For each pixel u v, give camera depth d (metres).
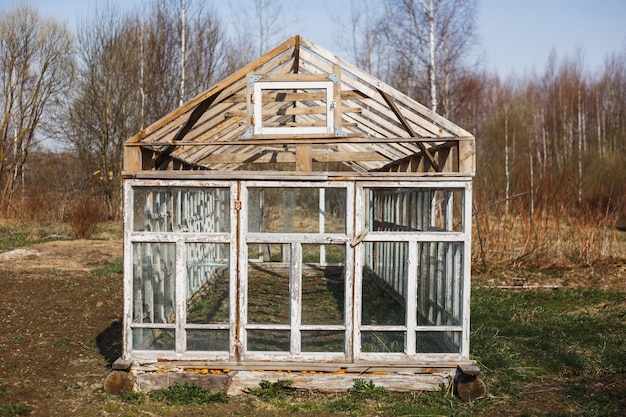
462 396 5.74
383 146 8.20
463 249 5.93
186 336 5.97
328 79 5.97
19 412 5.34
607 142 30.70
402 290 9.85
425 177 5.88
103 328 8.64
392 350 6.19
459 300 6.21
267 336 6.12
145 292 6.75
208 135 7.04
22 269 13.86
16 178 27.91
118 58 26.09
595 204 18.36
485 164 25.22
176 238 5.93
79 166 28.23
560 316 9.55
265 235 5.89
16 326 8.62
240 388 5.81
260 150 10.02
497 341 7.95
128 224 5.96
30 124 28.11
